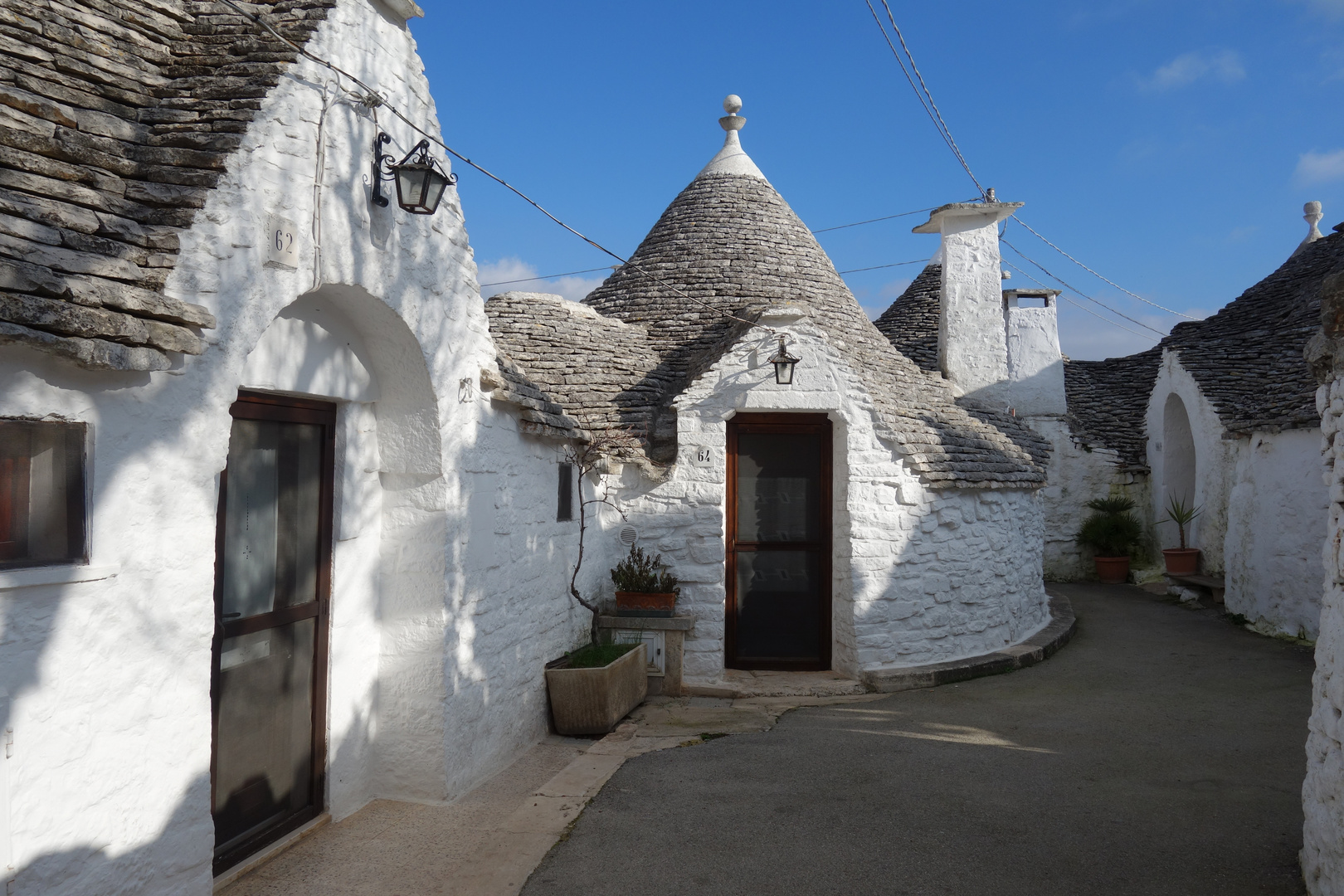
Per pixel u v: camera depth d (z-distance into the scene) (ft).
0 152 10.36
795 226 39.81
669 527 27.22
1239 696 25.20
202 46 14.16
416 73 16.43
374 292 14.80
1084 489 50.29
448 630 17.02
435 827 15.81
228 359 11.69
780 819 16.31
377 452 17.15
